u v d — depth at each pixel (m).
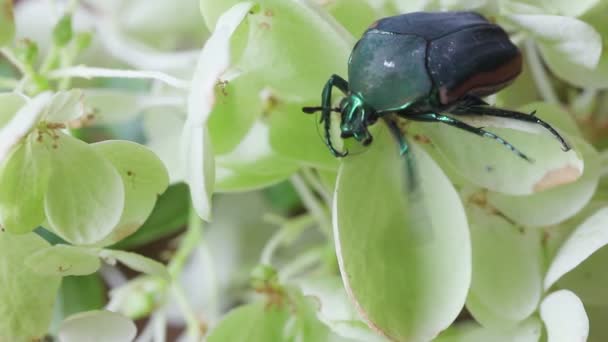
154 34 0.25
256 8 0.18
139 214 0.18
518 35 0.21
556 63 0.20
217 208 0.24
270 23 0.19
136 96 0.21
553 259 0.19
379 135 0.19
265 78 0.19
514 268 0.19
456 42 0.18
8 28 0.19
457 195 0.19
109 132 0.23
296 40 0.19
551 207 0.20
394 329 0.18
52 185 0.18
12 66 0.22
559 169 0.19
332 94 0.19
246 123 0.19
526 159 0.19
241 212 0.24
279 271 0.22
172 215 0.22
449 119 0.19
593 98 0.22
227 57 0.17
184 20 0.25
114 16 0.24
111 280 0.23
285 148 0.19
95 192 0.18
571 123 0.20
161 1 0.25
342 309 0.19
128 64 0.24
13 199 0.18
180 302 0.22
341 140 0.19
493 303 0.19
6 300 0.18
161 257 0.23
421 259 0.19
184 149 0.18
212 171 0.18
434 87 0.18
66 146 0.18
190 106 0.17
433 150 0.19
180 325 0.24
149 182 0.18
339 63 0.19
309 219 0.22
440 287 0.19
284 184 0.24
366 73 0.18
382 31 0.18
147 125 0.22
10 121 0.18
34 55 0.20
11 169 0.18
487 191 0.20
